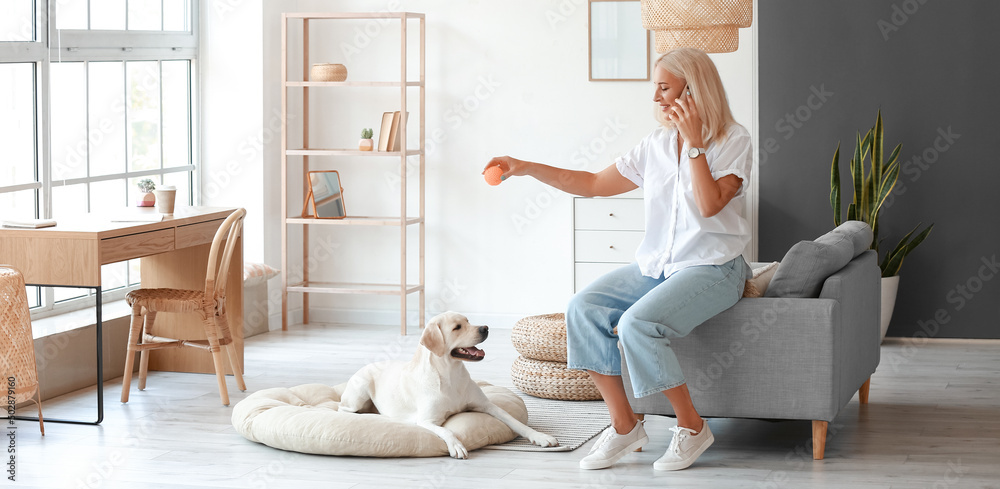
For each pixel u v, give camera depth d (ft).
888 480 10.87
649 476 11.07
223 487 10.78
